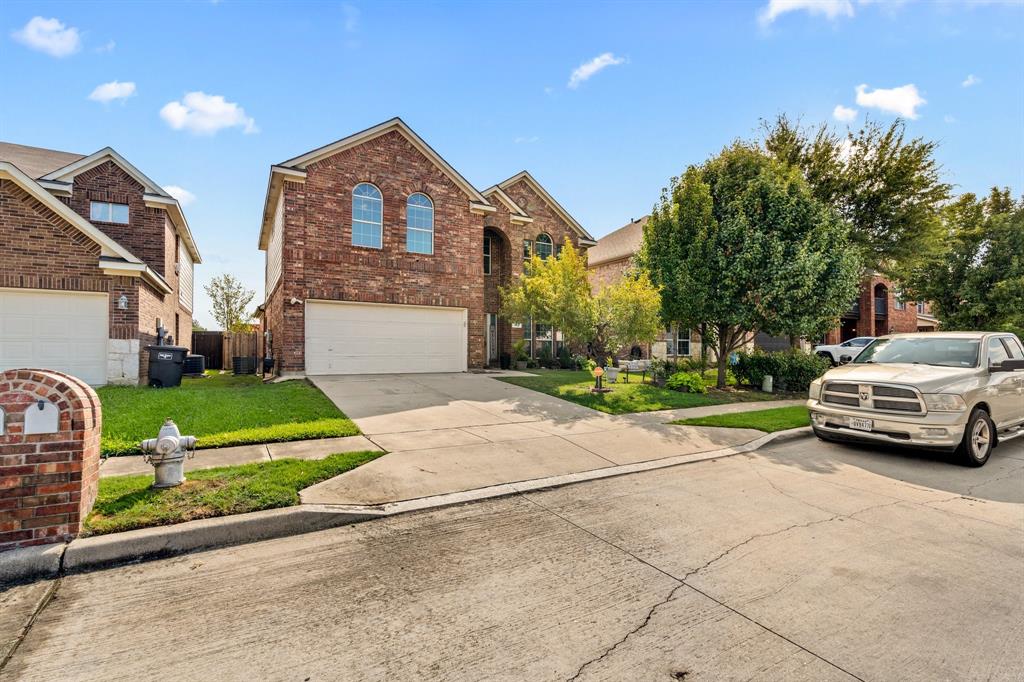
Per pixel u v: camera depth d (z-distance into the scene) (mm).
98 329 11156
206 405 8461
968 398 6340
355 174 14359
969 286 18375
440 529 4184
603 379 13547
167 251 17688
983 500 5145
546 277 13656
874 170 15977
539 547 3852
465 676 2334
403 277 15016
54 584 3158
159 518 3822
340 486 4941
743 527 4312
